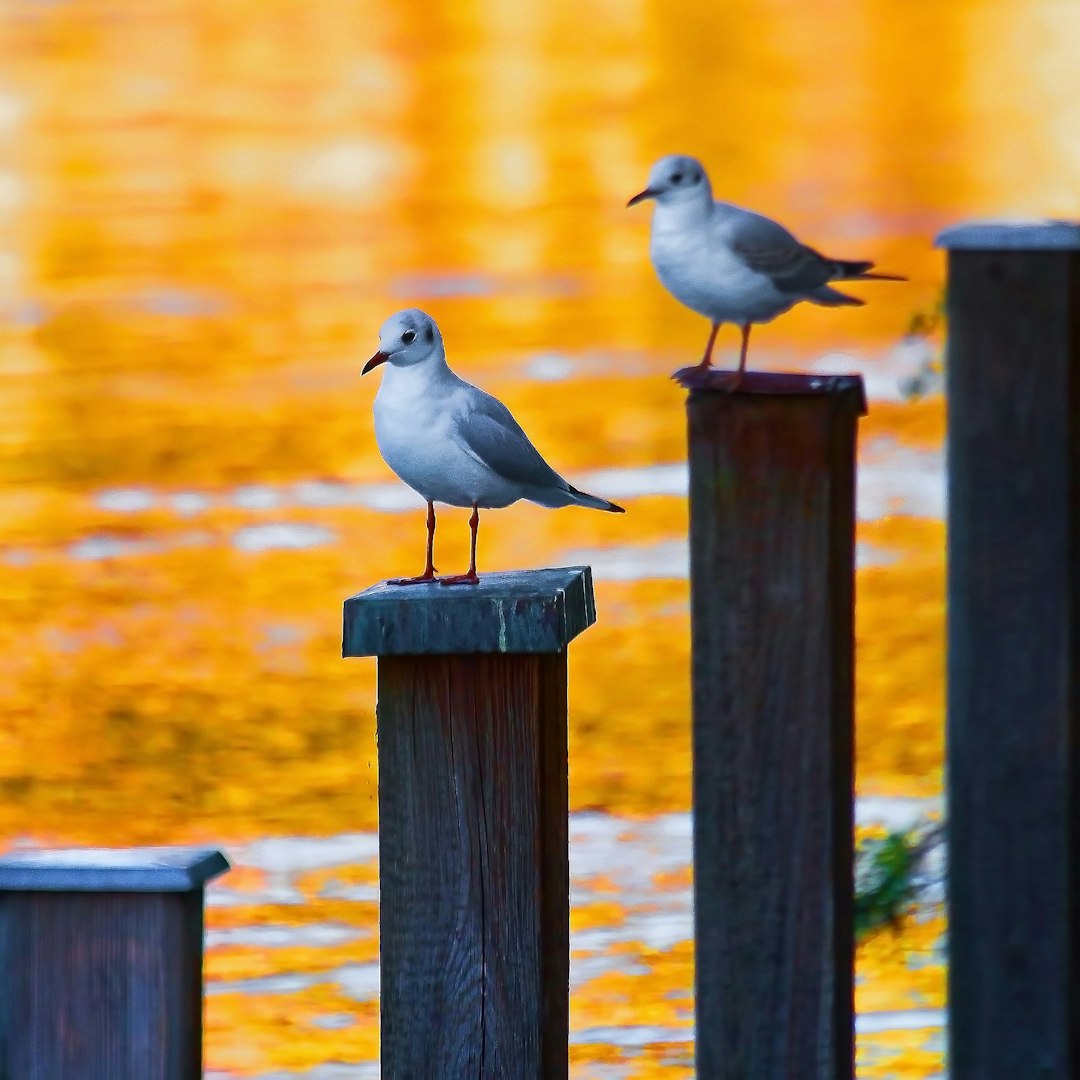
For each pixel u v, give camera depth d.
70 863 4.30
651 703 14.62
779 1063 4.62
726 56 42.09
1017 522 4.77
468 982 4.59
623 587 16.92
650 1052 9.71
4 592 17.28
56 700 15.16
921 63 40.72
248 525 19.05
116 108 39.12
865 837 10.27
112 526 19.09
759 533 4.51
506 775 4.54
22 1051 4.34
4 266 29.47
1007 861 4.86
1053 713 4.81
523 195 33.25
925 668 14.68
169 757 14.18
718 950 4.62
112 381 24.03
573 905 11.41
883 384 21.42
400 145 36.59
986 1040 4.92
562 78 40.94
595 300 26.84
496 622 4.47
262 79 41.03
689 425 4.51
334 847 12.56
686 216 5.73
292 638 16.34
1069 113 36.75
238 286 28.33
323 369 24.45
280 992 10.50
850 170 33.53
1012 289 4.71
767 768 4.57
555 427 21.33
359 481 20.27
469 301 27.14
